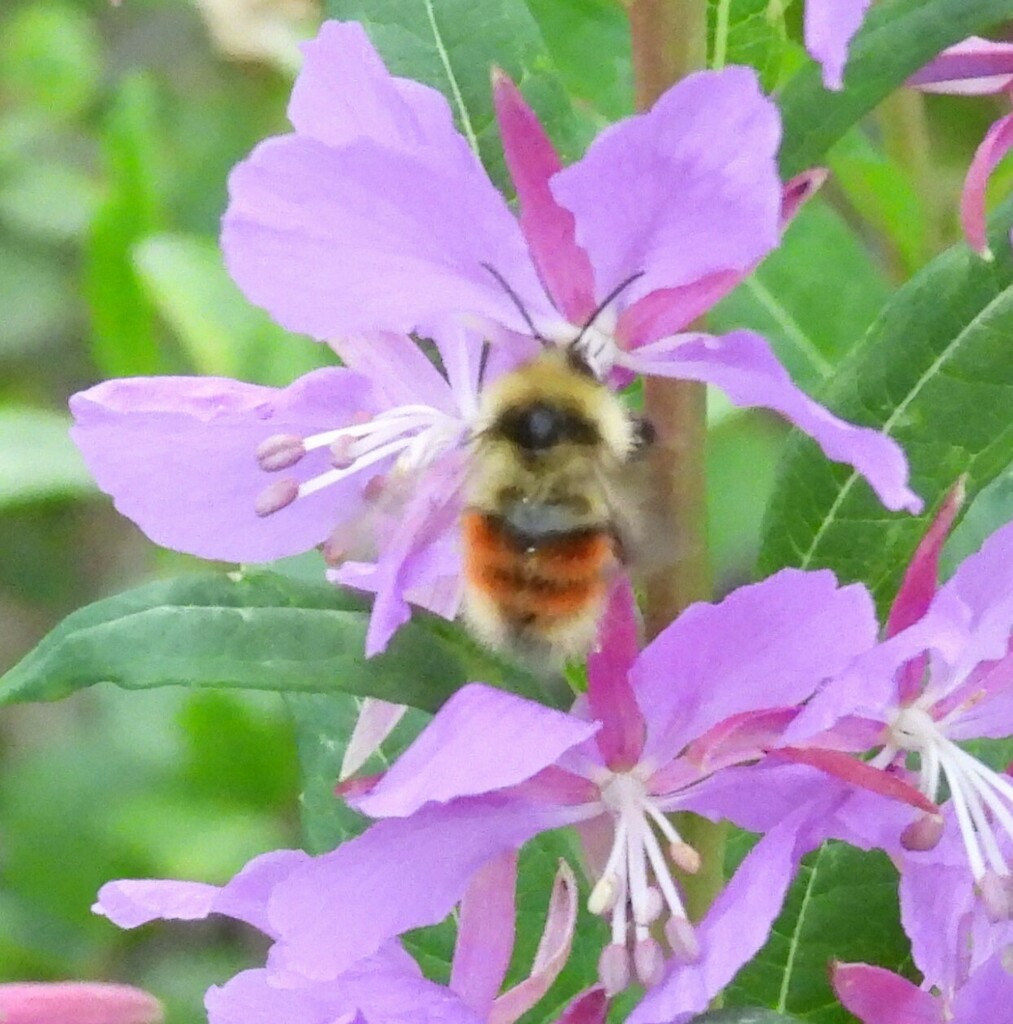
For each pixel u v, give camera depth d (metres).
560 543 0.13
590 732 0.12
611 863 0.13
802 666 0.13
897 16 0.14
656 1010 0.12
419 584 0.14
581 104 0.18
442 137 0.13
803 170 0.14
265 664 0.13
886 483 0.12
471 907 0.13
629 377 0.14
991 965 0.13
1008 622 0.13
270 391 0.14
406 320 0.13
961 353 0.14
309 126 0.13
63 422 0.22
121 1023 0.14
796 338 0.18
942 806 0.13
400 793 0.12
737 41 0.14
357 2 0.14
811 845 0.13
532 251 0.13
